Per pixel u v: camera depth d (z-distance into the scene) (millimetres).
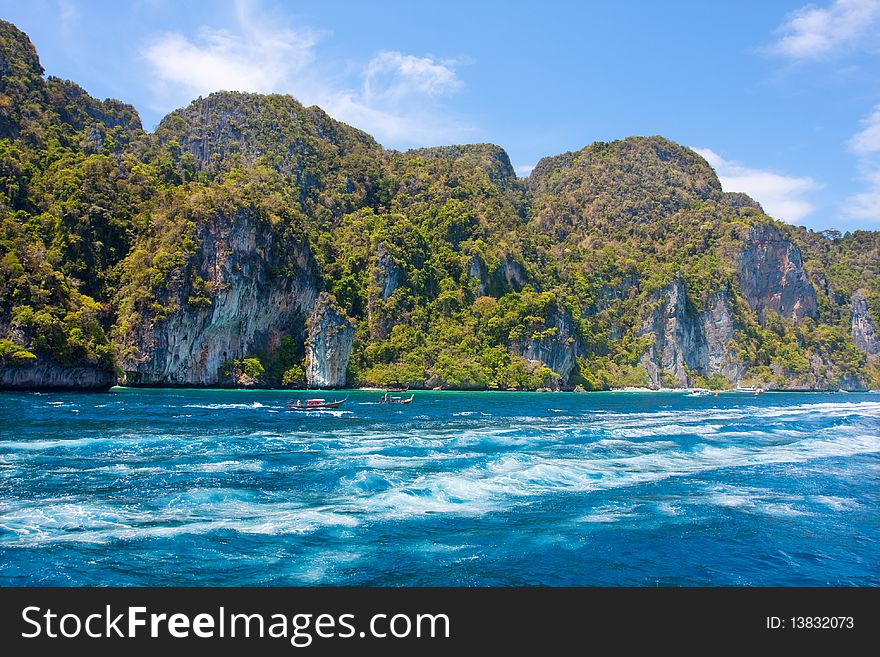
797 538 24547
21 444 40062
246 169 194500
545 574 20500
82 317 100375
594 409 93938
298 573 19906
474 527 24797
